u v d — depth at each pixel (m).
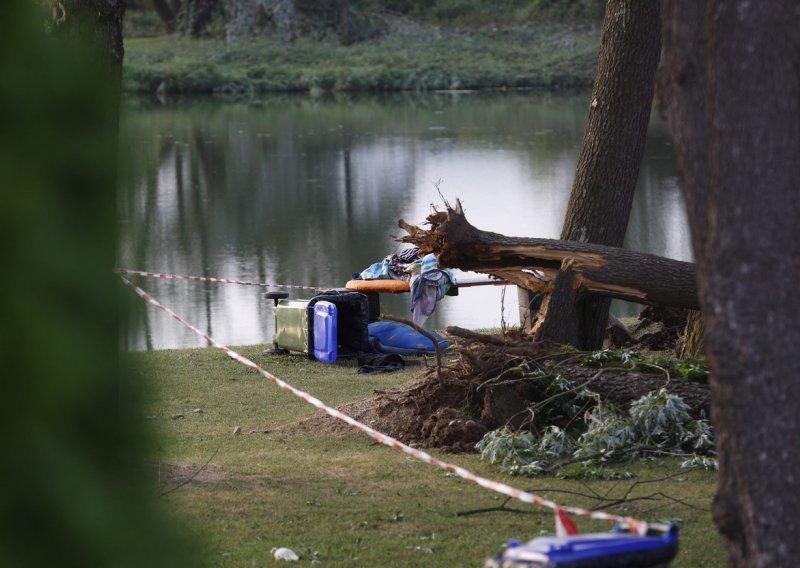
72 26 1.40
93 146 1.34
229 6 87.12
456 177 40.16
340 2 88.12
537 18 89.12
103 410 1.33
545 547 3.90
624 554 3.92
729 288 4.09
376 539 7.41
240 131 56.66
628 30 13.34
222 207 34.53
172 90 76.25
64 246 1.30
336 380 14.58
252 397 13.46
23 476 1.27
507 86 79.44
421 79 78.62
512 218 31.66
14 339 1.27
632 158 13.52
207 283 23.58
